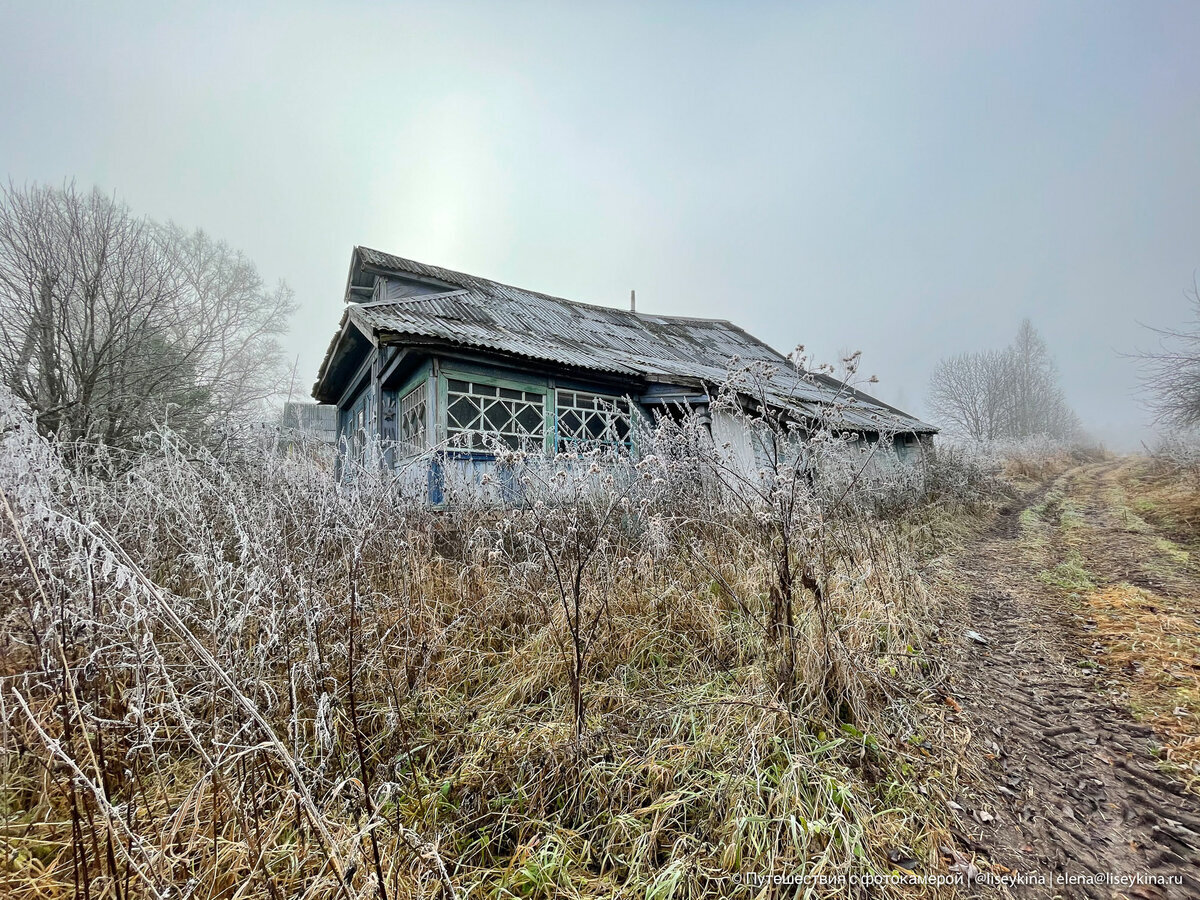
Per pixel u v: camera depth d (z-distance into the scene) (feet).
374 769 6.53
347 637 7.76
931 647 10.63
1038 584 15.25
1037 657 10.44
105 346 25.53
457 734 7.36
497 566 11.39
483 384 21.39
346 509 7.97
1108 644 10.72
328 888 4.53
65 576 5.65
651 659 9.43
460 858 5.47
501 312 31.86
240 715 5.59
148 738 4.91
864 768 6.70
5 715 5.39
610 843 5.66
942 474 29.91
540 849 5.57
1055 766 7.07
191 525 7.41
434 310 26.27
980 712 8.45
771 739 6.70
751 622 9.73
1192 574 14.78
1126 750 7.31
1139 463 48.80
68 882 4.64
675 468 13.48
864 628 9.64
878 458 25.38
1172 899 4.96
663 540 11.19
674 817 5.88
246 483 10.44
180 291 34.27
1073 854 5.60
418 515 12.57
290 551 7.80
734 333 58.59
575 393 24.13
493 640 10.07
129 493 9.71
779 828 5.53
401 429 24.75
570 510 9.71
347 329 25.26
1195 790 6.44
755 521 10.80
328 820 5.18
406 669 8.36
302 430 14.51
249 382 42.93
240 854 4.80
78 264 26.13
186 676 6.33
